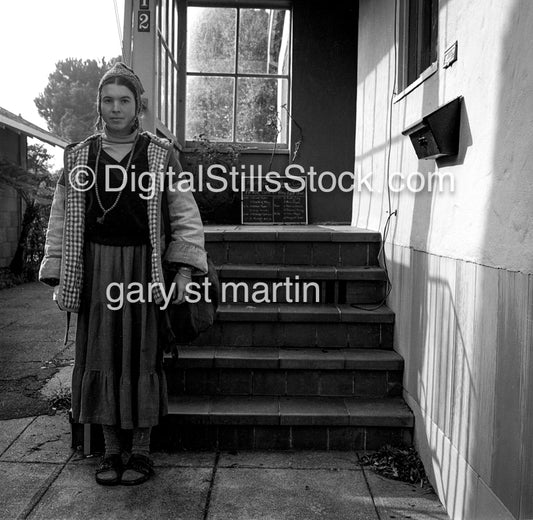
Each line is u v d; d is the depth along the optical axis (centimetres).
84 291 277
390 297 375
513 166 201
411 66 373
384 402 332
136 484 276
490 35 226
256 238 412
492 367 212
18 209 1155
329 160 659
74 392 283
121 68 277
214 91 673
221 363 337
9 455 308
